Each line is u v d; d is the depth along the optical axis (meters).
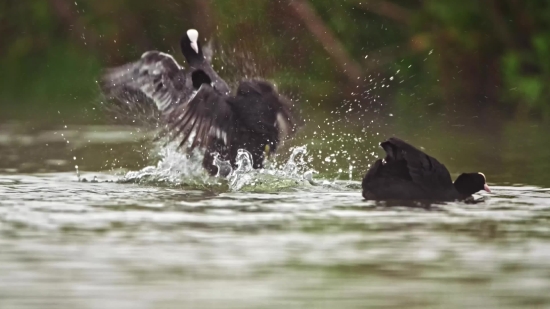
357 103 59.22
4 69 71.06
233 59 57.22
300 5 59.25
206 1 60.94
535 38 54.06
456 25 56.97
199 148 30.55
